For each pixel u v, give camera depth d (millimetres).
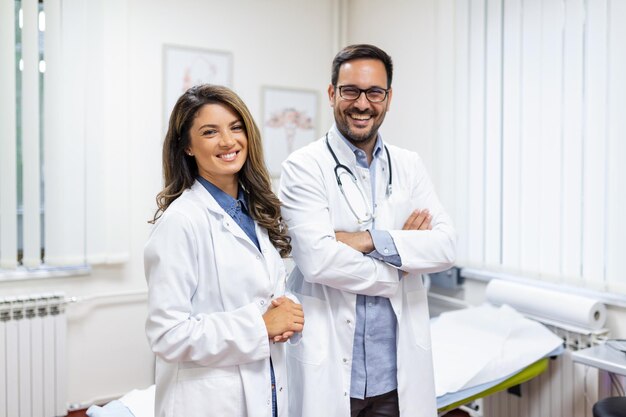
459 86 2811
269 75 3473
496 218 2641
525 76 2465
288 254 1437
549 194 2385
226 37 3303
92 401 2990
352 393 1474
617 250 2152
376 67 1422
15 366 2691
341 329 1456
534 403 2393
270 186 1328
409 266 1441
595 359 1856
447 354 2092
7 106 2672
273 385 1266
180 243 1140
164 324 1104
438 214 1614
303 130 3629
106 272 3000
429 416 1531
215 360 1140
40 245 2770
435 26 2984
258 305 1237
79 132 2816
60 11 2719
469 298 2893
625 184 2107
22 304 2686
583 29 2219
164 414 1183
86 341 2967
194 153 1218
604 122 2160
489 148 2658
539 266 2449
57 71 2730
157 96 3096
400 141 3338
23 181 2748
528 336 2240
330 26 3705
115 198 2955
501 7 2568
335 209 1500
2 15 2643
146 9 3039
